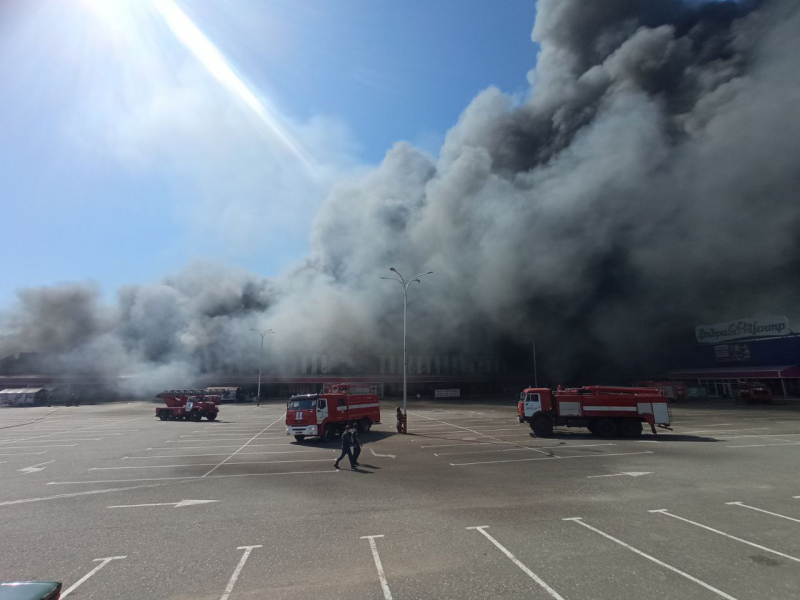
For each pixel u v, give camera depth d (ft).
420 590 18.57
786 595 17.87
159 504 34.04
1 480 44.11
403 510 31.17
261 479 43.01
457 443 67.67
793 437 69.05
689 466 46.47
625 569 20.44
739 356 192.24
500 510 30.71
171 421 122.21
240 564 21.86
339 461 49.85
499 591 18.34
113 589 19.31
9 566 22.13
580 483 39.01
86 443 73.77
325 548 23.84
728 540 24.18
